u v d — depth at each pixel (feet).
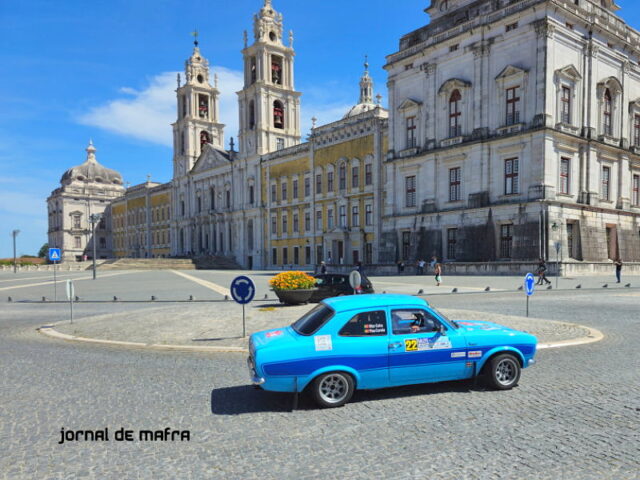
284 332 24.41
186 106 285.02
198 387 26.03
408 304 24.03
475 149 127.24
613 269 115.03
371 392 24.52
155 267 232.94
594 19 124.98
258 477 15.49
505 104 122.52
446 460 16.35
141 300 77.20
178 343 38.40
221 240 254.06
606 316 47.98
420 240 141.59
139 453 17.70
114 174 402.11
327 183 185.68
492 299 65.57
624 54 136.26
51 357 34.78
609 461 16.08
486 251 123.13
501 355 24.38
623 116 135.64
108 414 22.03
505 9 121.60
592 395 23.12
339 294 64.28
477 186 126.62
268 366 21.63
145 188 329.52
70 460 17.22
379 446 17.69
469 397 23.31
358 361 22.47
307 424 20.22
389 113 155.02
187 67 282.56
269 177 218.79
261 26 227.40
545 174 112.78
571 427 19.15
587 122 123.44
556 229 113.80
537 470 15.48
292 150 203.62
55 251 89.71
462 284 89.56
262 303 65.98
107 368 30.83
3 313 65.57
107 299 79.71
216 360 32.50
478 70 127.54
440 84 139.13
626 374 26.66
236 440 18.67
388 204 154.10
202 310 57.57
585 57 123.44
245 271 199.00
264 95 225.76
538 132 113.50
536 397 23.03
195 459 17.04
